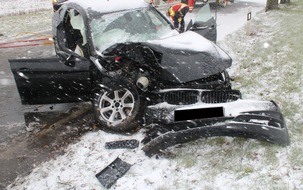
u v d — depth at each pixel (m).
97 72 4.19
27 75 4.24
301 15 11.30
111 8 5.12
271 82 5.38
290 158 3.33
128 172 3.44
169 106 3.72
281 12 12.35
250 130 3.34
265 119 3.44
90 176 3.47
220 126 3.37
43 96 4.38
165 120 3.68
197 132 3.41
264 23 10.74
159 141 3.48
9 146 4.24
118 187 3.24
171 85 3.88
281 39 8.11
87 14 4.82
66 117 4.91
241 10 14.23
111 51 4.29
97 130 4.41
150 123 3.88
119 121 4.21
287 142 3.44
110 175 3.38
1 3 22.69
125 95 4.14
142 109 4.21
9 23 14.86
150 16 5.30
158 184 3.21
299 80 5.33
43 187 3.38
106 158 3.75
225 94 3.83
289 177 3.08
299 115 4.18
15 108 5.36
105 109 4.21
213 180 3.16
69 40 5.19
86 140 4.18
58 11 5.42
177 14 8.37
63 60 4.28
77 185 3.35
